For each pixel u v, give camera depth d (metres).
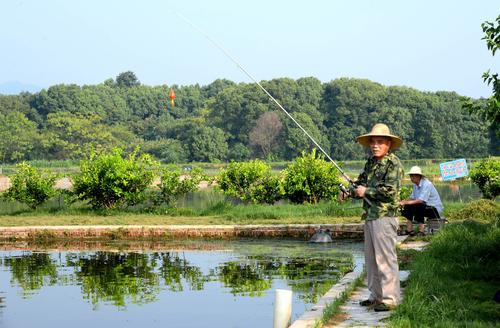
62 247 15.08
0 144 74.00
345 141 86.81
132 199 20.17
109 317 8.29
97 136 81.50
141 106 110.00
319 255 13.33
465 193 30.02
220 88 124.19
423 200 13.73
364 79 93.62
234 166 22.47
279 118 85.38
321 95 94.94
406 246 12.12
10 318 8.30
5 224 17.42
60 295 9.62
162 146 84.75
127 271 11.62
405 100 89.00
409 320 6.31
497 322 6.34
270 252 13.84
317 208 19.53
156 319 8.16
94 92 103.50
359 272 9.80
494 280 8.37
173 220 18.17
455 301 7.05
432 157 85.81
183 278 10.84
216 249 14.41
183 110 113.56
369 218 7.29
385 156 7.35
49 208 21.16
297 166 21.61
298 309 8.43
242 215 18.62
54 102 97.56
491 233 10.79
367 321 6.64
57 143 78.25
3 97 99.56
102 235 16.75
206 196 30.56
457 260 9.51
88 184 20.12
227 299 9.20
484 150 85.56
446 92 94.50
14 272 11.61
